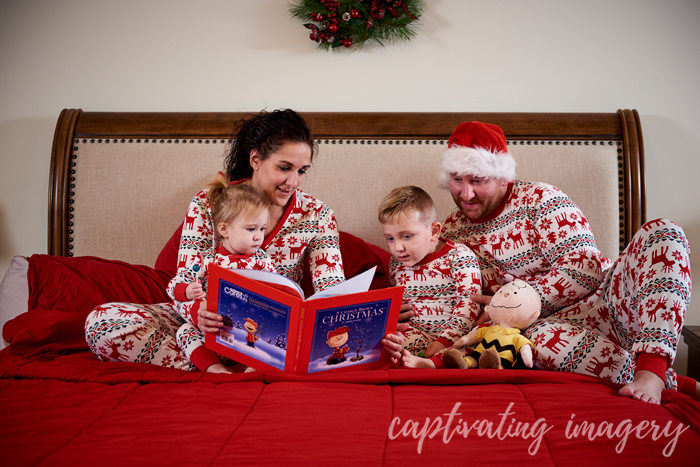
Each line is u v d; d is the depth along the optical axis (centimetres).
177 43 238
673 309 119
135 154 222
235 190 150
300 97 238
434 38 236
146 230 221
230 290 130
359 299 126
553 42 236
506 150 172
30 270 179
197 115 228
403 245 167
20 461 82
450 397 113
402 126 226
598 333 140
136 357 140
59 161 221
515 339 143
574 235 157
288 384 117
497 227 173
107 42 238
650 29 234
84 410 104
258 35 238
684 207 235
